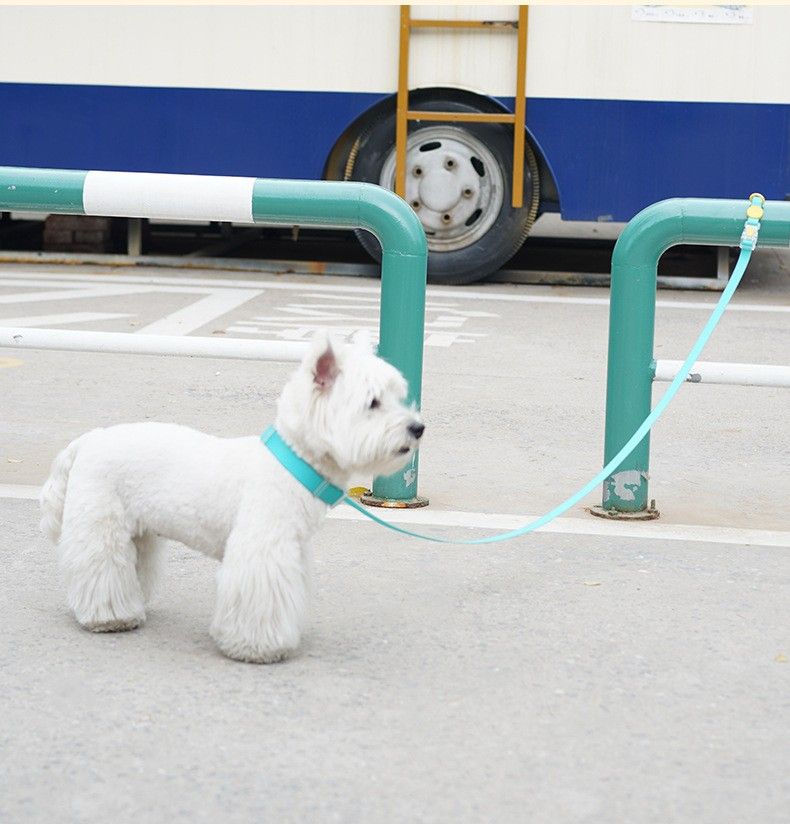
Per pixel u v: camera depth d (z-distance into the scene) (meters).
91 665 5.18
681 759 4.48
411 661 5.30
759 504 7.89
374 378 4.88
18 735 4.55
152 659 5.26
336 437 4.89
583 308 14.82
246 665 5.21
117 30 15.32
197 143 15.42
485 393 10.61
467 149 15.45
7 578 6.20
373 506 7.54
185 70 15.31
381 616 5.80
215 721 4.70
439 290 15.81
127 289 14.97
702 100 14.79
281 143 15.33
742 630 5.72
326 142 15.29
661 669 5.27
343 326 12.68
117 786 4.21
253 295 14.77
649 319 7.17
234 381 10.88
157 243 19.50
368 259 18.39
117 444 5.39
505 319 13.96
